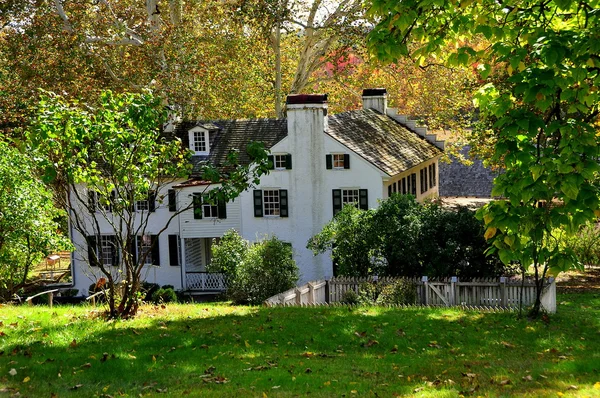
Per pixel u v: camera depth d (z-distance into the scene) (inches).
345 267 1192.8
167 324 692.7
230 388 464.4
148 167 714.8
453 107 2143.2
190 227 1716.3
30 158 724.7
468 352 618.5
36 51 1658.5
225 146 1784.0
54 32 1676.9
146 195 751.1
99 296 1010.1
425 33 559.8
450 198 2443.4
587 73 446.9
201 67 1802.4
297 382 481.7
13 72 1701.5
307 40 2001.7
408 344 650.2
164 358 556.7
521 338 682.2
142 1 2038.6
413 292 1023.6
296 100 1657.2
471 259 1129.4
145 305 834.8
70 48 1669.5
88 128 665.0
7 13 1658.5
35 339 593.0
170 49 1785.2
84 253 1727.4
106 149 688.4
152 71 1777.8
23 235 1043.9
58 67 1646.2
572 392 428.1
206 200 723.4
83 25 1731.1
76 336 614.5
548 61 437.1
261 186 1694.1
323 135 1660.9
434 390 449.1
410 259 1141.1
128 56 1841.8
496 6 532.7
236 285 1273.4
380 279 1060.5
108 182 737.0
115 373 501.0
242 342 637.3
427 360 570.6
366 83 2293.3
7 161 1002.1
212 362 548.1
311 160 1667.1
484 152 1738.4
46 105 674.8
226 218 1716.3
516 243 430.6
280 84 2106.3
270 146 1683.1
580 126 420.5
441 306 960.3
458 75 2087.8
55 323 669.3
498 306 986.7
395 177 1715.1
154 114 696.4
